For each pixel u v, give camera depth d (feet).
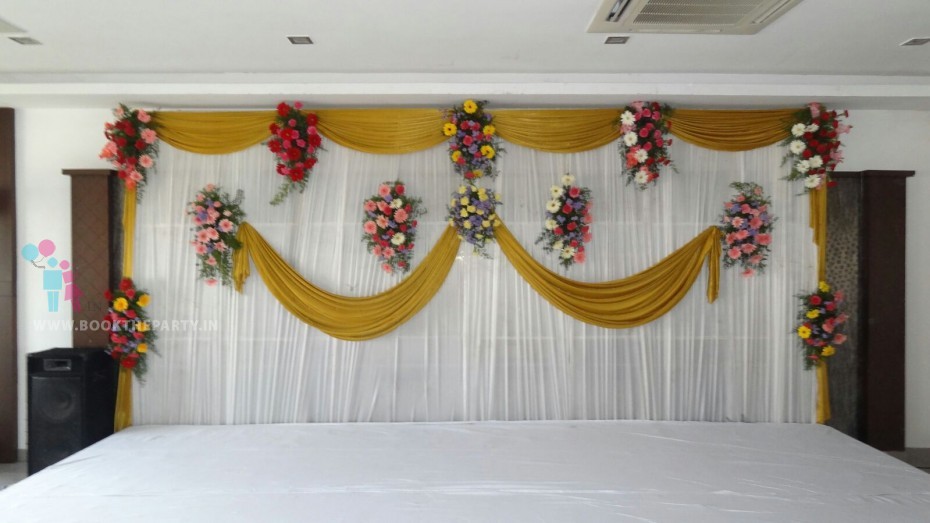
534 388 13.01
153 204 12.85
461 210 12.51
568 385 13.01
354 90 12.19
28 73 12.03
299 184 12.80
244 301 12.85
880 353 13.26
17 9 9.00
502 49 10.86
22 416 13.28
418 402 13.01
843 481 9.82
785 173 13.05
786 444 11.55
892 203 13.30
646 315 12.92
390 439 11.75
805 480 9.85
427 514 8.56
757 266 13.05
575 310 12.82
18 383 13.23
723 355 13.12
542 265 12.87
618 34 10.09
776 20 9.52
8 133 13.12
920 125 13.51
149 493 9.27
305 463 10.50
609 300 12.86
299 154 12.42
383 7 8.98
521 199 12.95
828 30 9.95
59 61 11.40
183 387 12.90
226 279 12.75
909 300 13.57
